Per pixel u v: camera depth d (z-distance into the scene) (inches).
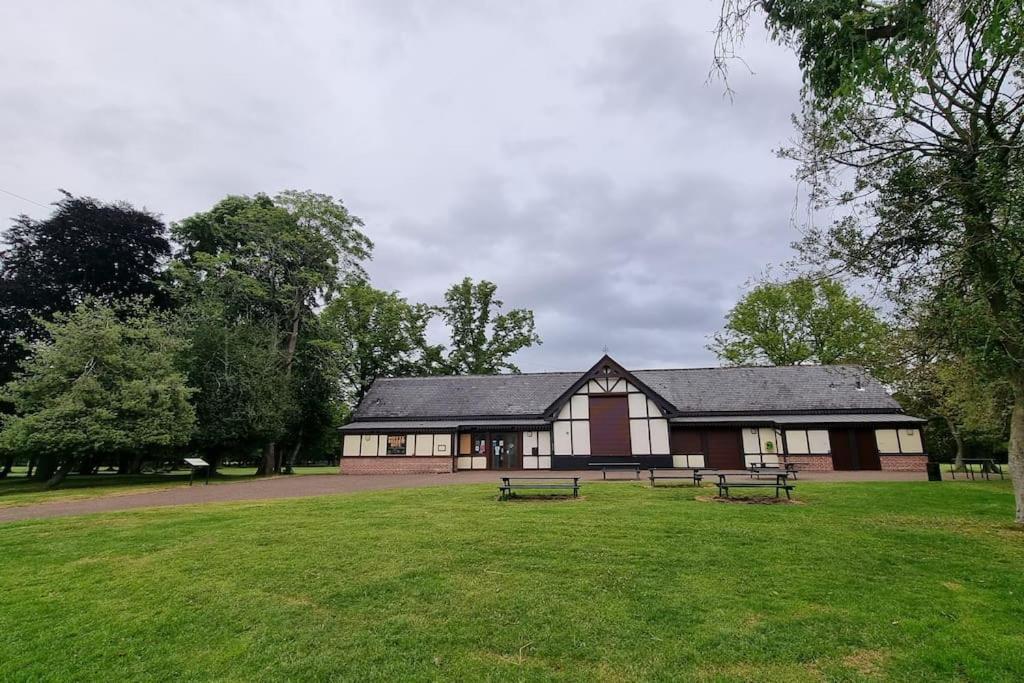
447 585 276.4
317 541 367.9
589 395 1179.3
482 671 191.0
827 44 325.1
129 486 899.4
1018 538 365.7
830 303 1610.5
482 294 1927.9
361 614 242.7
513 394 1332.4
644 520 428.8
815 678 184.5
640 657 199.9
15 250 1155.3
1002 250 360.2
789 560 315.0
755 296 1710.1
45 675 194.5
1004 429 871.7
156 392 936.9
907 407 1203.9
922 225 412.8
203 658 205.8
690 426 1176.2
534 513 468.8
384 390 1417.3
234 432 1135.0
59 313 916.6
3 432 835.4
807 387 1222.3
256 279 1327.5
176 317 1155.3
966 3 242.8
